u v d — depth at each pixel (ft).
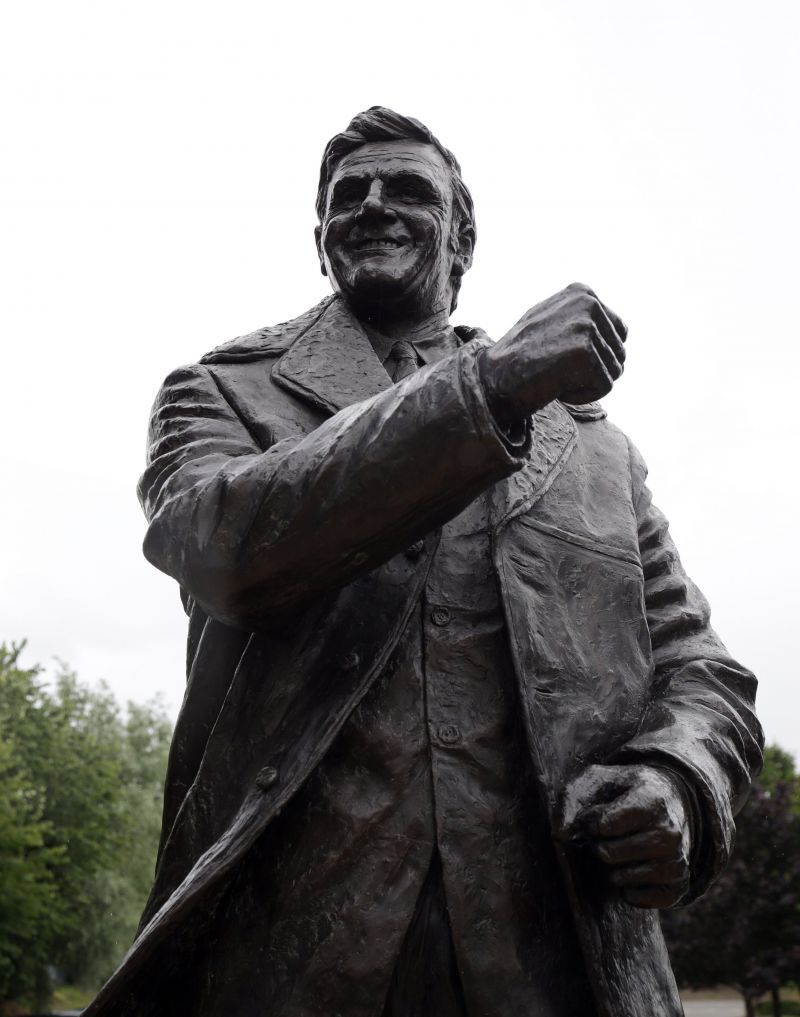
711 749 6.42
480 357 5.99
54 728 94.58
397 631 6.43
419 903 6.20
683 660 7.14
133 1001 6.14
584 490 7.41
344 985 5.96
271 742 6.28
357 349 7.48
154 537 6.44
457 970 6.11
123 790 99.81
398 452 5.83
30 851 88.94
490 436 5.76
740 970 47.32
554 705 6.48
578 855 6.12
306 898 6.12
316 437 6.15
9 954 85.25
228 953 6.16
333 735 6.14
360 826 6.19
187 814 6.31
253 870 6.25
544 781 6.19
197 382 7.40
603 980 5.95
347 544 5.96
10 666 94.89
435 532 6.78
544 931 6.20
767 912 47.03
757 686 7.18
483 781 6.33
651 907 5.86
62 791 91.66
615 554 7.13
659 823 5.70
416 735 6.38
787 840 48.14
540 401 5.89
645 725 6.70
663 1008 6.28
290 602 6.20
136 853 104.27
